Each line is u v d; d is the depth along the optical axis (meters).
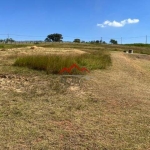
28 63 11.45
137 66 15.59
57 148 3.47
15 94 6.18
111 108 5.42
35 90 6.69
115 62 16.44
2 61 13.77
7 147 3.43
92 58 15.16
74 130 4.09
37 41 61.16
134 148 3.55
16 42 55.50
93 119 4.65
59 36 84.94
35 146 3.49
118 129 4.21
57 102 5.66
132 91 7.34
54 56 12.16
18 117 4.56
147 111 5.30
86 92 6.82
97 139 3.79
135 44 71.44
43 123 4.33
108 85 8.05
